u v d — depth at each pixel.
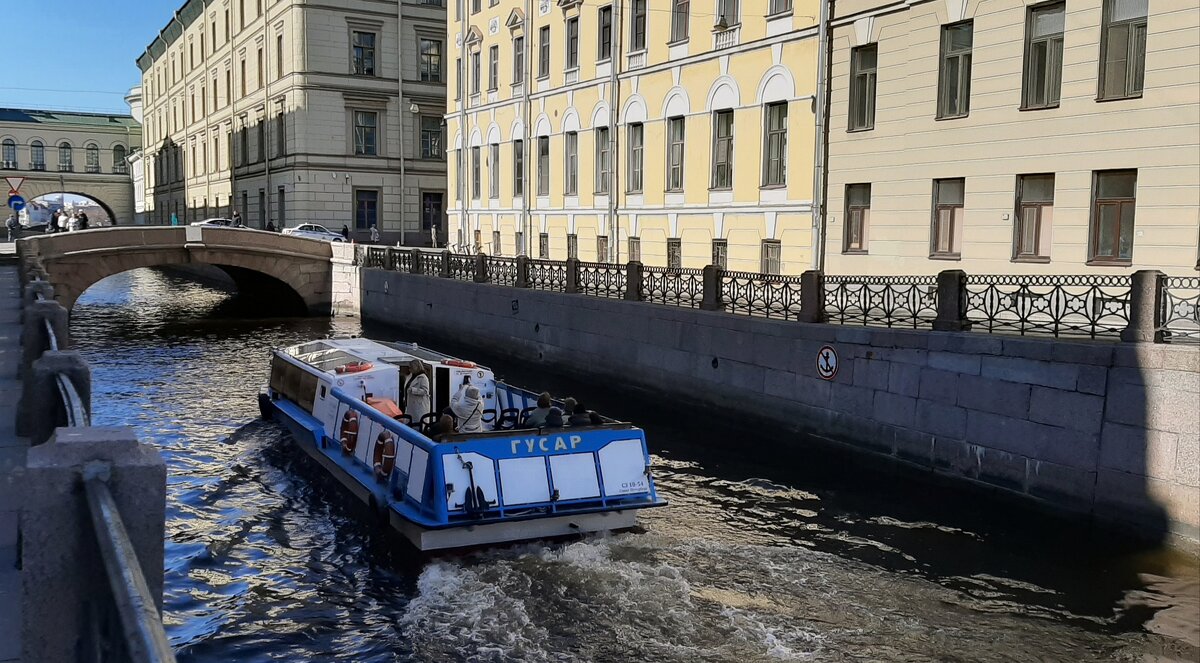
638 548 10.68
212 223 53.03
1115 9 16.48
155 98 87.88
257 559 10.75
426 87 52.59
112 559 2.61
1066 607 9.23
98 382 22.28
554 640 8.38
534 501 10.56
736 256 25.42
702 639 8.39
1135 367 10.88
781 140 23.95
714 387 17.94
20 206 34.62
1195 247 15.34
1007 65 18.12
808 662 7.99
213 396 20.56
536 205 35.69
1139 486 10.81
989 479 12.62
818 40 22.14
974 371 12.82
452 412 12.09
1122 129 16.30
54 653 3.38
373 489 11.59
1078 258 17.11
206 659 8.29
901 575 10.05
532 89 35.56
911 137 20.14
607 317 21.41
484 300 27.11
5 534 6.08
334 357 16.25
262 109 55.06
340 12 50.06
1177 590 9.66
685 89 27.08
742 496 13.05
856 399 14.72
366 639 8.61
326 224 50.75
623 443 11.18
